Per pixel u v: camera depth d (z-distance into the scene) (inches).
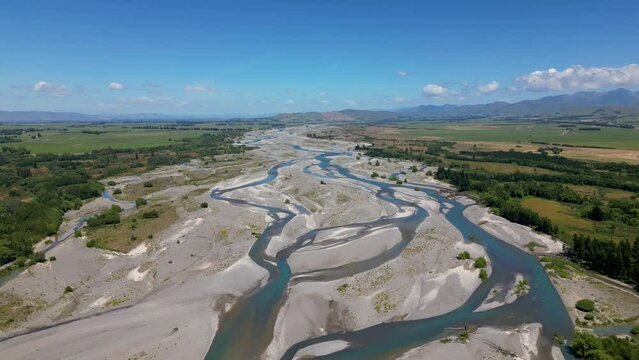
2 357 2404.0
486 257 3897.6
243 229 4739.2
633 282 3371.1
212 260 3860.7
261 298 3164.4
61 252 4037.9
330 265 3747.5
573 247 4008.4
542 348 2539.4
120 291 3277.6
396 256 3946.9
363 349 2539.4
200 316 2869.1
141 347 2514.8
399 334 2691.9
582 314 2923.2
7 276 3545.8
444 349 2472.9
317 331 2728.8
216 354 2496.3
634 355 2253.9
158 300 3102.9
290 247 4234.7
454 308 3004.4
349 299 3088.1
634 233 4478.3
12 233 4421.8
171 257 3890.3
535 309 2994.6
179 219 5108.3
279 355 2497.5
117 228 4746.6
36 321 2854.3
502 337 2613.2
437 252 3929.6
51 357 2410.2
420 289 3245.6
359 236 4498.0
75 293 3270.2
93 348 2493.8
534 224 4712.1
